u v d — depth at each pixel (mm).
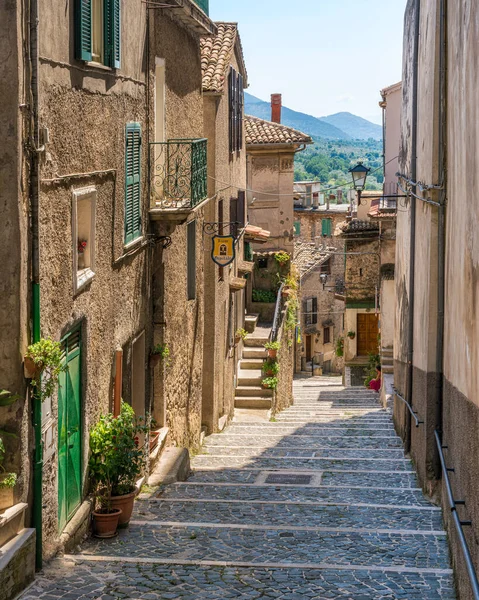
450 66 9859
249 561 8172
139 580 7402
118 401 10227
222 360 19812
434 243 11359
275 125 31328
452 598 7078
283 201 30828
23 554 7023
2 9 6812
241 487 11992
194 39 15484
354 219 35812
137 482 11344
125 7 10539
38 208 7238
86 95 8852
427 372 11430
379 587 7312
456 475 8227
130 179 10922
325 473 13398
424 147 12508
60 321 8047
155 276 12891
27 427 7238
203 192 13555
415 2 14078
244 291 27562
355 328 35406
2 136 6906
